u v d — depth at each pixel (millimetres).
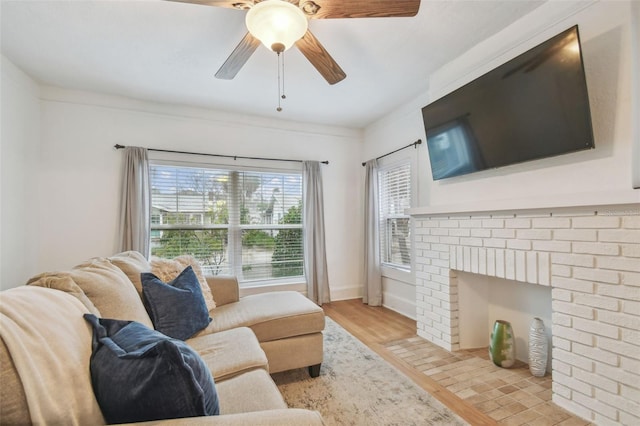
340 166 4344
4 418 607
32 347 699
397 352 2480
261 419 733
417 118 3369
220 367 1369
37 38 2207
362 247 4395
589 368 1586
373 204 3990
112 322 1018
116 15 1973
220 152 3672
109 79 2844
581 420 1600
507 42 2148
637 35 1444
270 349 1967
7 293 811
